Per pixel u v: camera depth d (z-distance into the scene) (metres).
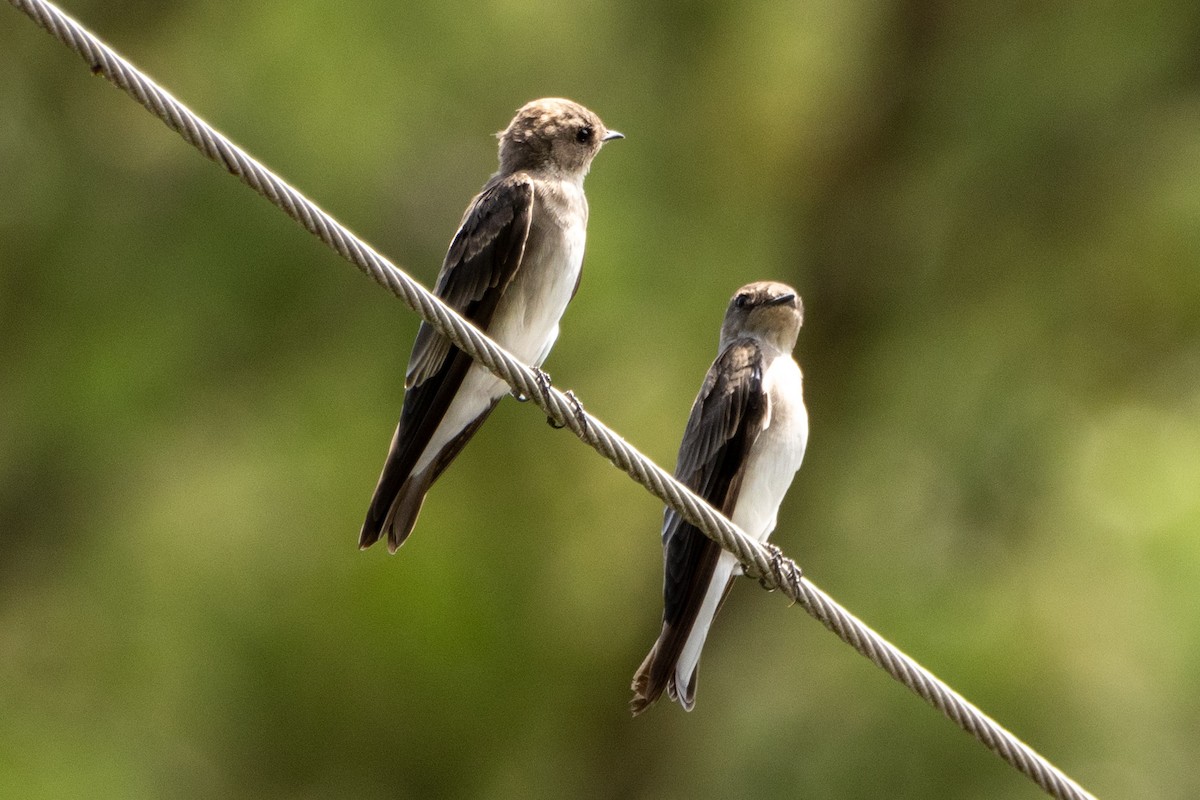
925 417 15.66
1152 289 15.57
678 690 9.92
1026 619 14.60
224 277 14.56
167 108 7.71
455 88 15.05
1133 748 14.15
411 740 14.24
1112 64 15.77
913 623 14.77
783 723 14.95
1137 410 15.57
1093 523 15.12
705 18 15.59
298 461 14.54
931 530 15.31
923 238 16.02
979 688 14.32
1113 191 15.67
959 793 14.13
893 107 15.98
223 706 14.26
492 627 14.44
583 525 14.91
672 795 15.11
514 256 10.45
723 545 8.81
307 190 14.59
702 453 10.55
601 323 14.90
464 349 8.42
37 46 14.95
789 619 15.50
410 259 14.77
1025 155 15.70
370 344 14.81
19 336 14.84
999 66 15.92
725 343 11.22
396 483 10.15
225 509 14.48
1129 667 14.44
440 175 14.98
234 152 7.84
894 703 14.51
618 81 15.48
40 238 14.86
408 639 14.12
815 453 15.80
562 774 15.05
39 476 14.80
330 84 14.72
